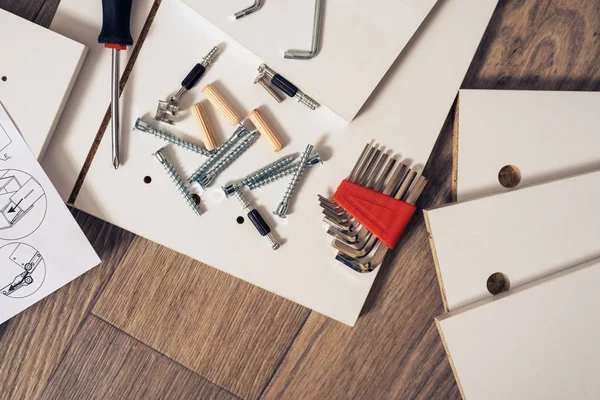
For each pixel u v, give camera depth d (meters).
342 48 0.71
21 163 0.74
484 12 0.74
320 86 0.72
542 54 0.78
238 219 0.77
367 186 0.75
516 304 0.72
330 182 0.76
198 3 0.71
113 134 0.73
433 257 0.77
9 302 0.76
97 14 0.75
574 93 0.74
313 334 0.83
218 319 0.83
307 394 0.83
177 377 0.84
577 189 0.72
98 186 0.76
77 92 0.75
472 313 0.72
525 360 0.73
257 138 0.76
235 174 0.76
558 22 0.77
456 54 0.74
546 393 0.74
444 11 0.74
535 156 0.74
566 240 0.73
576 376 0.73
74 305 0.83
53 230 0.76
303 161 0.74
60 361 0.83
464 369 0.73
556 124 0.74
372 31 0.71
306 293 0.77
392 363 0.83
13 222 0.75
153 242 0.82
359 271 0.76
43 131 0.74
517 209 0.72
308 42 0.71
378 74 0.72
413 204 0.74
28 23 0.72
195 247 0.77
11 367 0.83
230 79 0.76
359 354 0.83
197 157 0.76
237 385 0.83
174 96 0.75
